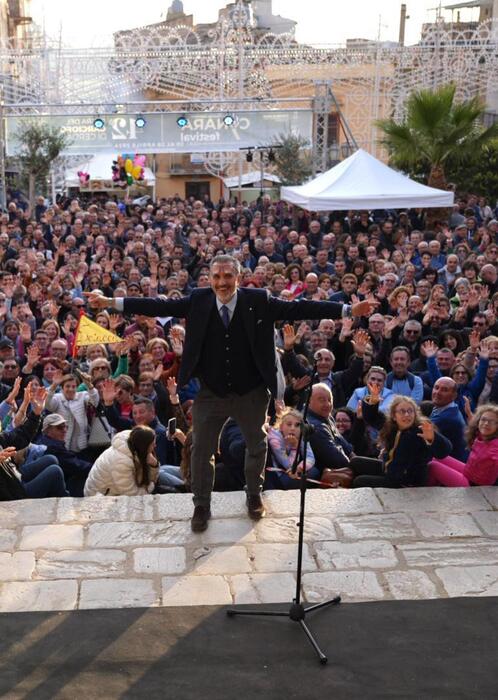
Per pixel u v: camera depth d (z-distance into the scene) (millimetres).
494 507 5367
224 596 4438
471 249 16375
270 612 4223
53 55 25938
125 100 26781
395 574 4656
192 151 23172
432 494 5520
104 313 10250
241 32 26812
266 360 4789
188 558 4797
